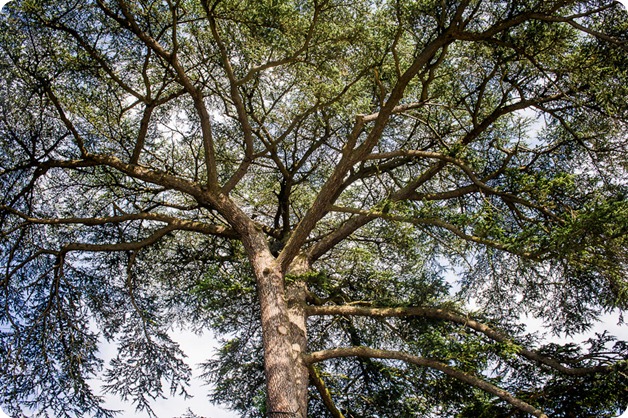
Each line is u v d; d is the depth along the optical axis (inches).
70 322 440.1
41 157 422.9
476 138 501.4
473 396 406.9
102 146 486.3
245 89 514.6
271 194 608.7
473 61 470.0
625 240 323.3
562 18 352.8
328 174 596.7
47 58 411.5
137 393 446.9
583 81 407.5
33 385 422.3
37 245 463.2
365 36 431.2
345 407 492.7
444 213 405.1
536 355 393.4
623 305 374.3
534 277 444.1
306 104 534.9
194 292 428.8
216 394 502.9
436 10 405.4
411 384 459.5
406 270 532.4
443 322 447.2
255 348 524.7
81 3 418.3
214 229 478.6
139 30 408.2
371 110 525.3
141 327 469.4
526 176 404.2
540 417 349.4
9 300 447.2
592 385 366.0
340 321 541.0
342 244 587.8
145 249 515.8
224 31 456.1
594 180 437.7
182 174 533.3
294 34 426.3
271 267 436.8
